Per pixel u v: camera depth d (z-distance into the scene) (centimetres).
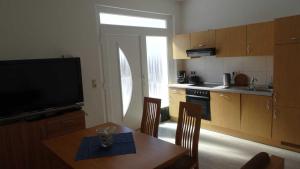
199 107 218
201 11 473
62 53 334
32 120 277
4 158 256
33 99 293
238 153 329
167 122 490
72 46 344
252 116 357
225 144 361
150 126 267
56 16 325
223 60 447
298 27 292
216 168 292
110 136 195
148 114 271
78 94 335
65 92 321
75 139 214
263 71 390
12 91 276
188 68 518
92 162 167
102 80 388
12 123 267
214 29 418
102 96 387
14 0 288
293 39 298
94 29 367
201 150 343
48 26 319
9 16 286
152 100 267
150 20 463
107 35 390
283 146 333
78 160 171
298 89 302
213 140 379
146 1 437
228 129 398
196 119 220
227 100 386
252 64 404
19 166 267
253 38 361
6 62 270
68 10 336
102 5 375
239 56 396
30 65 288
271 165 151
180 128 236
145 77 457
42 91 300
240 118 372
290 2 351
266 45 347
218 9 445
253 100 352
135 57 437
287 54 306
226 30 396
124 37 415
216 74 464
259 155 145
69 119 306
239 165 296
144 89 457
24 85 285
